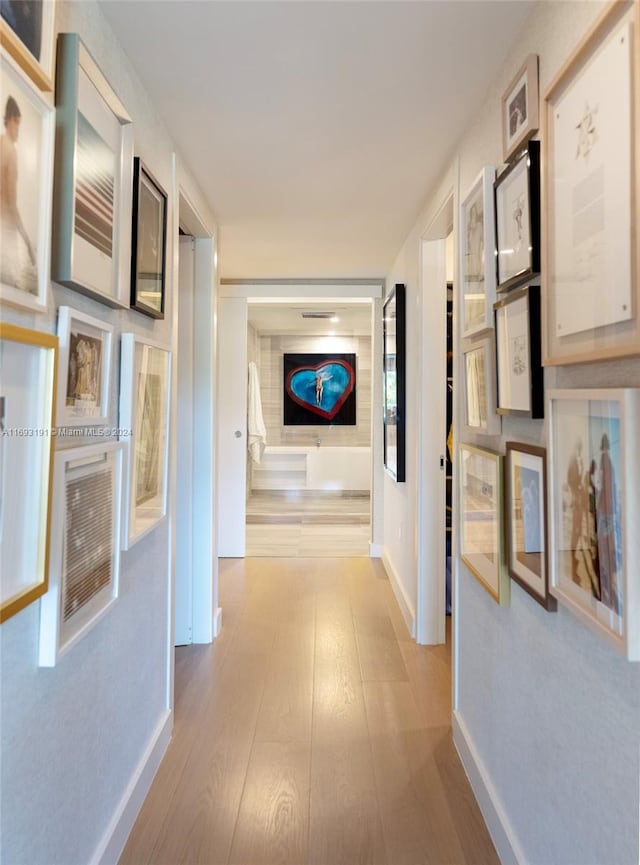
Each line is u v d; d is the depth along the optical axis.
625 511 0.83
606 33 0.89
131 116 1.48
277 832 1.51
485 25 1.32
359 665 2.52
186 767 1.78
